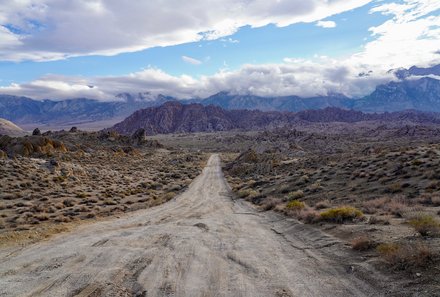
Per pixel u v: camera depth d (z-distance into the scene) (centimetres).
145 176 7650
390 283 1006
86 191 4672
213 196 4819
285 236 1947
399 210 2009
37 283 1179
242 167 8612
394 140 16812
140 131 15850
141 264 1380
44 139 7862
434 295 868
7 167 5038
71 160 7494
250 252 1570
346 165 4638
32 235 2088
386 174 3522
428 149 4456
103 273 1258
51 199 3788
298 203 2858
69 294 1067
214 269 1306
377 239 1427
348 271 1173
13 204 3344
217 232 2128
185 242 1792
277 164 7825
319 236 1764
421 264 1052
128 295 1066
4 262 1480
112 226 2500
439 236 1295
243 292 1059
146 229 2281
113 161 9275
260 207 3544
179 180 7406
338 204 2738
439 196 2298
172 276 1227
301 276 1184
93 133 14250
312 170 5281
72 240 1930
